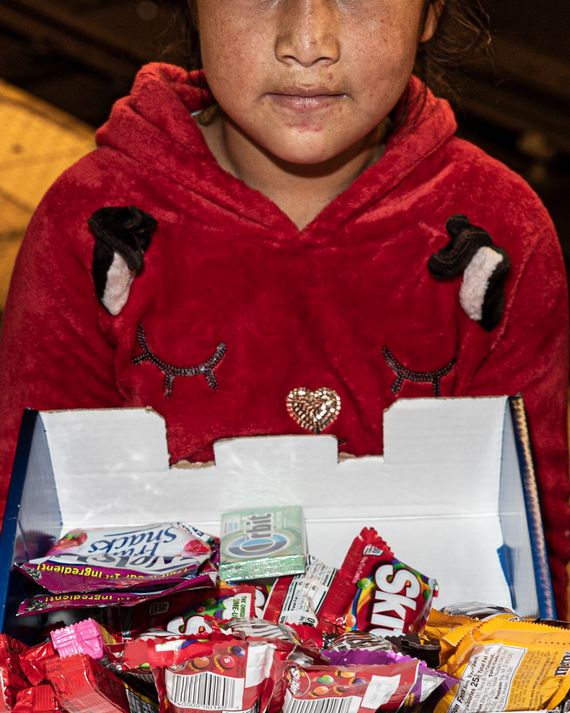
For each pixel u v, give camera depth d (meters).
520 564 0.77
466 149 1.04
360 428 0.98
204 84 1.06
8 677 0.58
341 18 0.77
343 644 0.62
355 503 0.87
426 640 0.66
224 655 0.58
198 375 0.96
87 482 0.84
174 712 0.60
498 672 0.61
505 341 1.01
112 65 3.82
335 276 0.96
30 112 3.63
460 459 0.85
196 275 0.96
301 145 0.81
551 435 1.00
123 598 0.67
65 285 0.97
